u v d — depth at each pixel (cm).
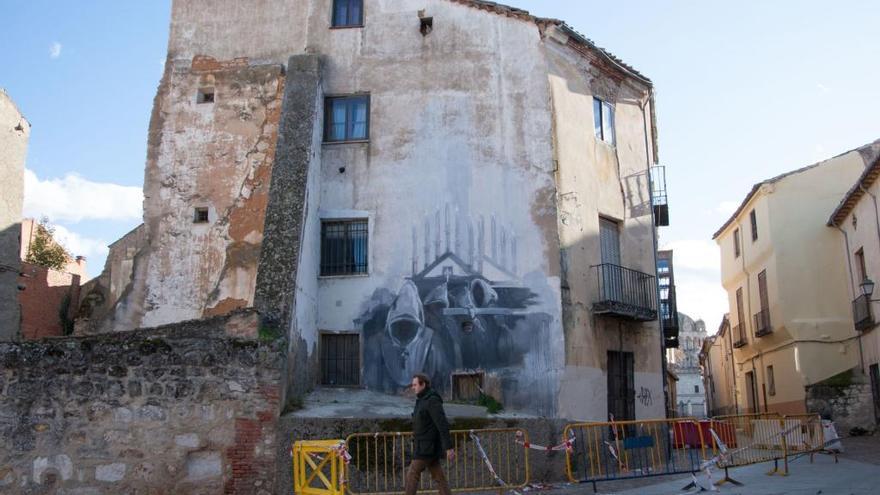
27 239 3644
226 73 1855
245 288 1708
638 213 2009
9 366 1248
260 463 1248
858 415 2484
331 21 1877
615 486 1345
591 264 1792
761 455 1492
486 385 1625
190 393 1256
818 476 1377
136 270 1750
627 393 1823
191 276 1738
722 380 4178
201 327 1309
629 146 2048
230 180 1784
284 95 1714
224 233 1752
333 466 968
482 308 1667
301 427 1273
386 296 1689
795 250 2755
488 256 1697
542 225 1703
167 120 1842
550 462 1466
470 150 1761
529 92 1788
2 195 1908
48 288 2512
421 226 1722
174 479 1227
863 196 2372
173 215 1778
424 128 1780
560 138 1788
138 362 1259
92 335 1277
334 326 1681
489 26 1834
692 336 7025
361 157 1770
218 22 1902
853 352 2594
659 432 1794
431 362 1647
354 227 1747
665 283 2592
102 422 1238
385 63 1830
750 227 3128
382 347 1662
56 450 1227
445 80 1808
